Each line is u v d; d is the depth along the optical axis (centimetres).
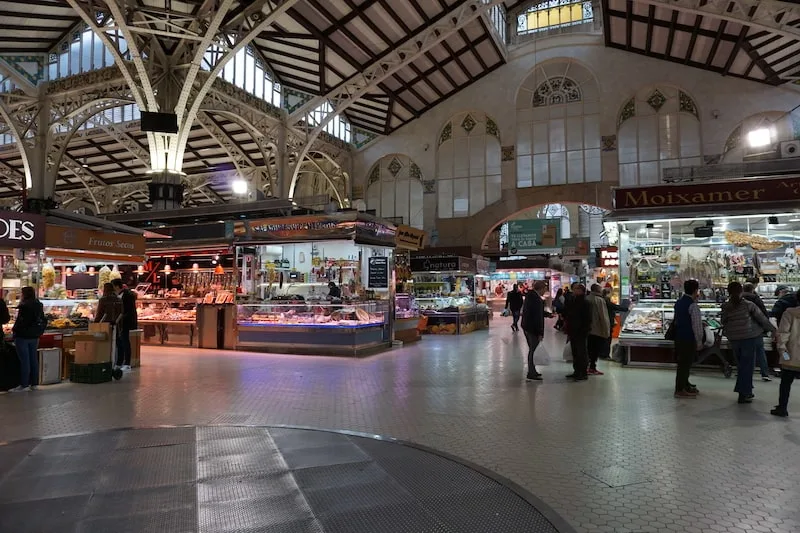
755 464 406
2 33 1809
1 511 320
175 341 1239
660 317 965
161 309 1285
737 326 625
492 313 2588
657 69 2305
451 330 1648
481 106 2566
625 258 1052
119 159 2717
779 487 360
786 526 302
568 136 2436
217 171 2888
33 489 355
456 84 2547
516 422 536
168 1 1503
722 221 962
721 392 688
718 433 492
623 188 953
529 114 2502
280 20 1770
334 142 2636
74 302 997
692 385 668
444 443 465
